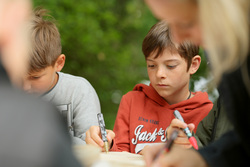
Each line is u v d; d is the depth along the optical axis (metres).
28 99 0.58
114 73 6.54
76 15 5.72
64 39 5.30
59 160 0.54
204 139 1.90
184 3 0.94
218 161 1.07
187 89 2.14
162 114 2.09
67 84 2.22
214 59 0.89
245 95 0.92
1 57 0.62
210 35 0.87
